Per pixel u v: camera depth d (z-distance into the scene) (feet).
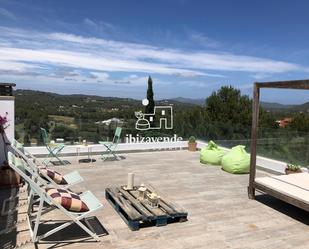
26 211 16.78
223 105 67.05
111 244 13.46
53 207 14.51
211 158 29.12
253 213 17.31
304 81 16.29
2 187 20.67
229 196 20.16
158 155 33.99
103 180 23.47
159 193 19.25
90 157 32.04
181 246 13.42
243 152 26.58
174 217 15.67
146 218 14.93
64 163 29.07
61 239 13.79
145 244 13.52
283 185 18.20
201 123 38.29
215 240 14.03
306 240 14.30
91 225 15.26
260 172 27.27
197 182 23.31
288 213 17.39
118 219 16.03
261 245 13.71
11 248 12.90
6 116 23.65
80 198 14.56
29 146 31.63
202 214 16.99
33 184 13.14
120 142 36.55
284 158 27.63
